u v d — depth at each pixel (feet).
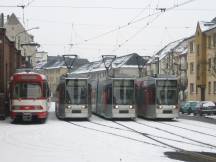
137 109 144.97
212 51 241.14
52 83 448.65
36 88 109.40
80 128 96.84
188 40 274.77
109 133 85.15
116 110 123.85
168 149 61.52
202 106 181.47
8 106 136.36
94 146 64.18
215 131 92.07
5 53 147.54
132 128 98.43
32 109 108.58
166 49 332.19
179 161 50.49
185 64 278.67
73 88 122.11
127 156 54.08
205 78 250.16
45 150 59.57
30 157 53.11
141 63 343.46
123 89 124.67
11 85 109.40
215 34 238.07
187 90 275.18
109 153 56.75
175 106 126.00
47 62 466.70
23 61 239.71
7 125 103.96
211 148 63.52
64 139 73.41
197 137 79.15
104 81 135.74
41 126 101.35
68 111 121.39
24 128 95.55
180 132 89.10
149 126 105.09
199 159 52.19
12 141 70.38
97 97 150.41
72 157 53.06
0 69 142.20
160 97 125.70
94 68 394.73
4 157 53.16
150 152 58.03
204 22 258.37
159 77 126.41
